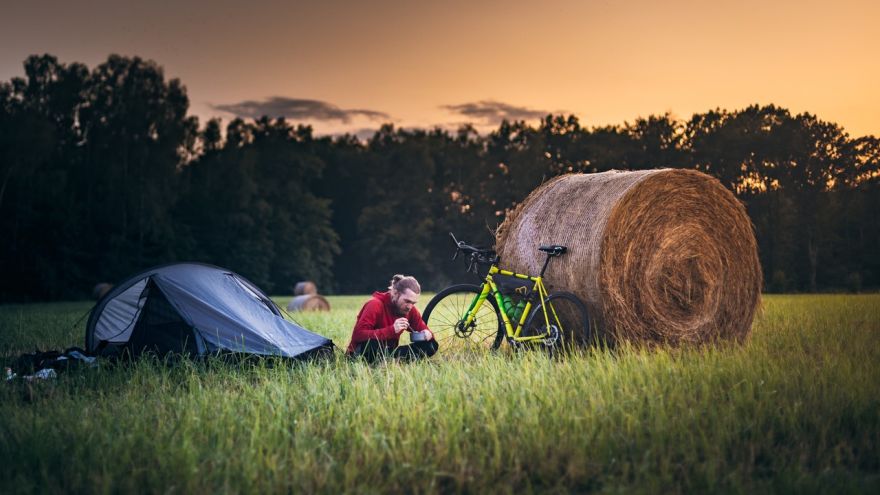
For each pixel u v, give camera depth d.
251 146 73.06
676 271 9.21
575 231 9.09
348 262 76.94
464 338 8.81
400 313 8.39
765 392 5.67
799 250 65.38
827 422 4.98
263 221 65.19
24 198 51.84
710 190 9.41
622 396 5.49
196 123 61.84
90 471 4.15
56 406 5.75
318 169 74.81
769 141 65.12
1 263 50.47
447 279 73.88
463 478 4.04
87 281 53.81
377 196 76.75
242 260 61.88
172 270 8.71
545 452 4.38
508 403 5.27
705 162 67.00
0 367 8.08
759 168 66.25
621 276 8.84
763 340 9.65
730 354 8.14
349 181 78.50
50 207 52.81
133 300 9.06
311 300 25.73
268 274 65.44
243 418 5.14
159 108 59.09
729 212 9.54
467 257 9.08
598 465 4.25
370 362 8.03
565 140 74.81
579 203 9.31
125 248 55.25
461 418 4.83
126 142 57.69
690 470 4.24
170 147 58.69
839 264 64.75
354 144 89.31
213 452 4.44
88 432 4.90
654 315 9.03
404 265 71.81
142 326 8.61
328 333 12.10
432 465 4.15
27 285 50.72
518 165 74.56
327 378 6.49
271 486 3.91
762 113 68.88
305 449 4.43
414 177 76.38
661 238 9.11
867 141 65.38
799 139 64.81
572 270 9.05
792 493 3.87
